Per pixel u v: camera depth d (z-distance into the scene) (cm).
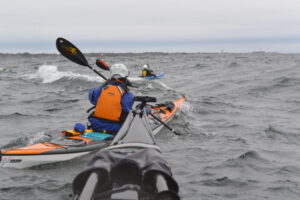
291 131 712
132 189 227
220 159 507
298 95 1243
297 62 3453
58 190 378
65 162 467
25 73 2614
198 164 483
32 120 826
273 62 3638
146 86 1622
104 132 509
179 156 525
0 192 370
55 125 766
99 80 1894
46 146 473
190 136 660
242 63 3453
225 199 356
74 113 918
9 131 706
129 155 256
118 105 494
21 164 451
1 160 450
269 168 466
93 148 474
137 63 4547
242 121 812
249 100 1162
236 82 1664
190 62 4441
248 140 633
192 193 372
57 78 2023
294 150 569
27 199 353
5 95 1327
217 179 419
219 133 687
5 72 2758
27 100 1180
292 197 364
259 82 1593
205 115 880
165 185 219
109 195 229
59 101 1136
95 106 521
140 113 355
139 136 324
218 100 1152
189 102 1048
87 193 213
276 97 1220
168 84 1720
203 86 1587
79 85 1667
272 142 625
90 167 237
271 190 383
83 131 508
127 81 507
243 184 401
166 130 706
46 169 455
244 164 481
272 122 804
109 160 252
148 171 232
